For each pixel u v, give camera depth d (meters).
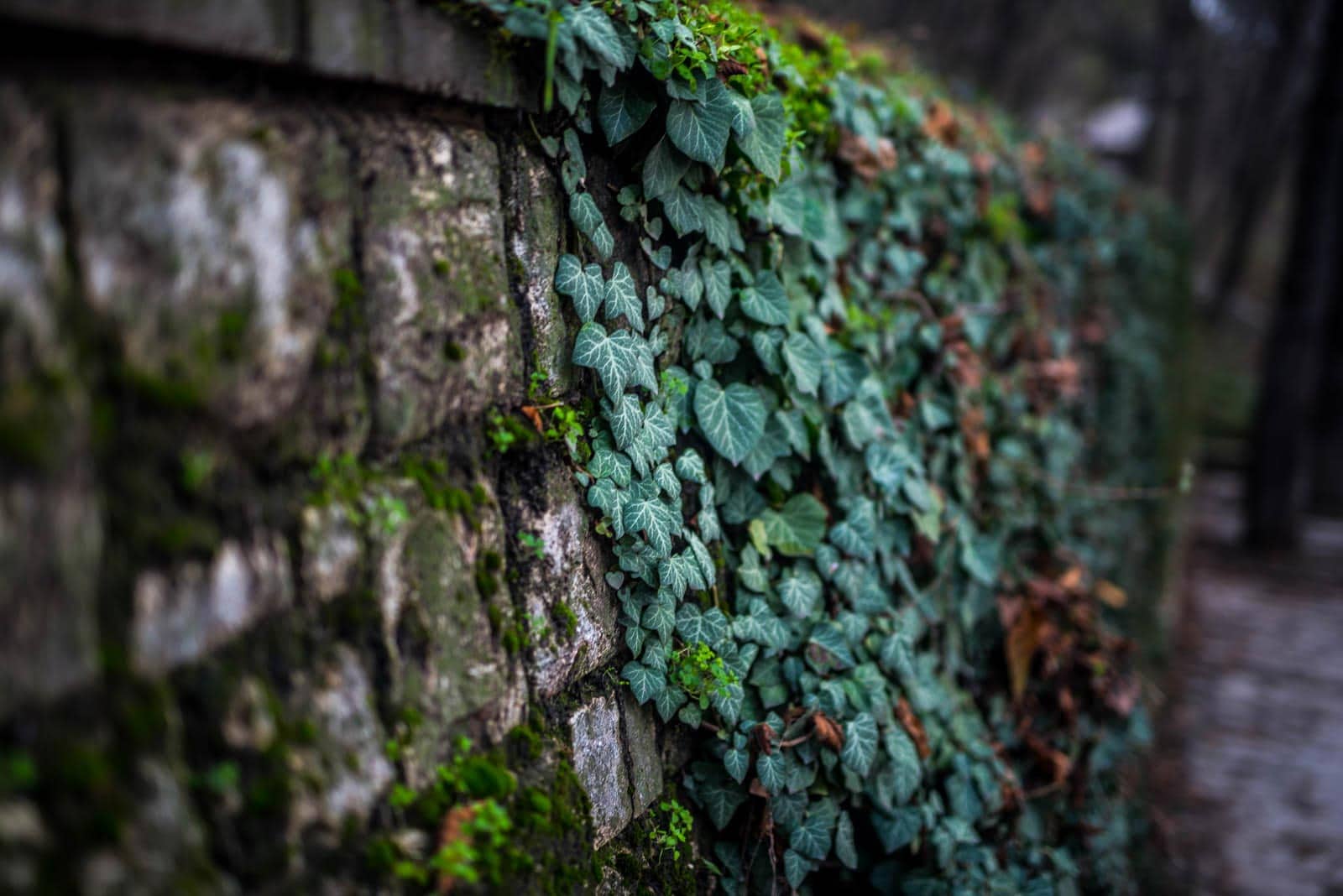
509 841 0.93
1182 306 5.16
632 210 1.08
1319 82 4.49
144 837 0.74
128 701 0.74
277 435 0.82
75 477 0.72
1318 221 4.43
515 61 0.96
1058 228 2.19
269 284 0.81
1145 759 2.28
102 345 0.74
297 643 0.83
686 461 1.13
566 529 1.02
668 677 1.11
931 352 1.49
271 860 0.79
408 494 0.90
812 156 1.30
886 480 1.31
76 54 0.74
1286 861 1.97
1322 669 3.16
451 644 0.92
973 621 1.53
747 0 1.41
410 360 0.90
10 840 0.70
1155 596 3.03
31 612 0.71
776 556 1.23
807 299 1.27
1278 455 4.65
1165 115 8.90
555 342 1.02
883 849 1.29
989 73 7.33
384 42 0.86
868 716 1.21
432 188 0.91
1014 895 1.35
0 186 0.71
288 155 0.82
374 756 0.86
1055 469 2.00
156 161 0.76
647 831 1.09
